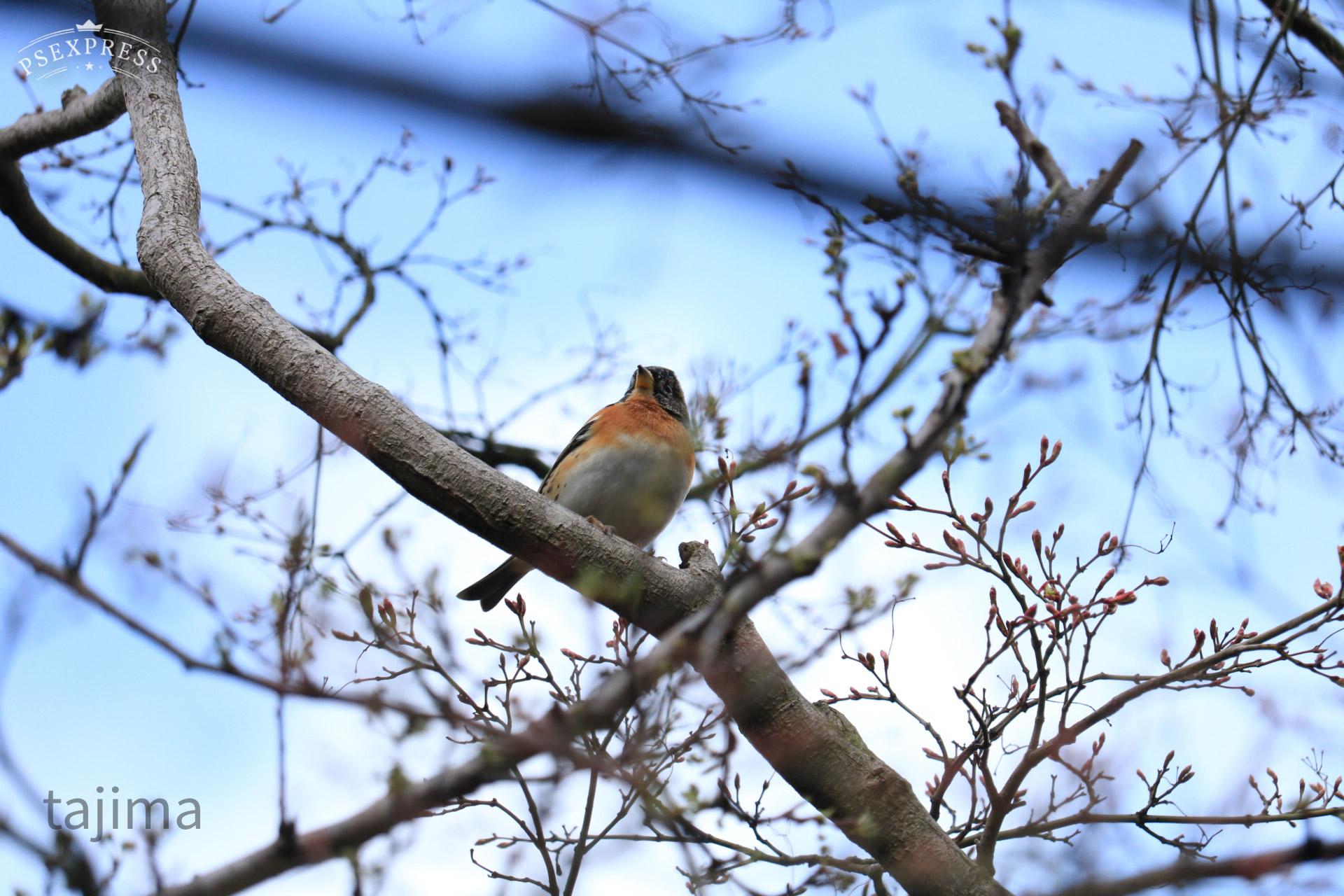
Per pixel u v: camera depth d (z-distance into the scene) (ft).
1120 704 25.89
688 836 21.76
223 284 28.12
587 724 20.02
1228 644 28.37
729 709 22.79
